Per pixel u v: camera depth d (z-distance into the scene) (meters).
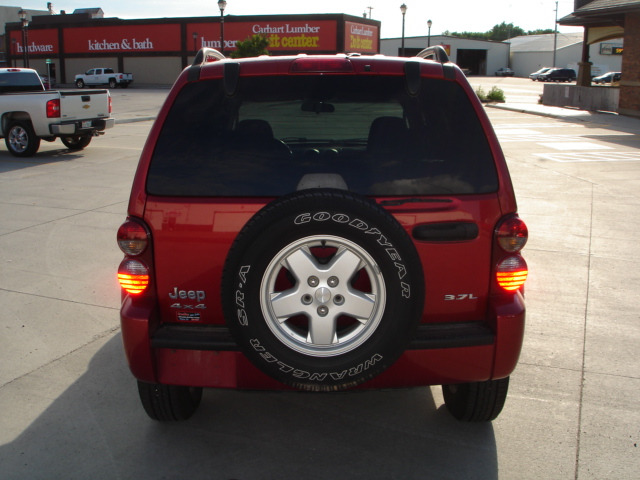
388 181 2.83
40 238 7.34
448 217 2.80
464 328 2.90
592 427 3.52
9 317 5.07
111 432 3.46
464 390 3.35
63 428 3.50
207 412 3.68
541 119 23.81
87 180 11.02
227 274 2.56
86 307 5.29
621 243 7.22
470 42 85.25
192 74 2.99
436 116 2.95
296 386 2.69
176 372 2.87
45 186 10.45
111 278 6.00
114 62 56.75
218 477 3.06
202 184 2.82
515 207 2.89
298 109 2.97
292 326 2.73
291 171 2.85
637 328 4.90
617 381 4.06
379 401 3.81
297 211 2.51
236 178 2.83
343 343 2.64
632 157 13.83
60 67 58.94
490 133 2.91
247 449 3.30
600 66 74.69
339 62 3.00
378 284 2.60
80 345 4.58
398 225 2.54
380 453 3.27
